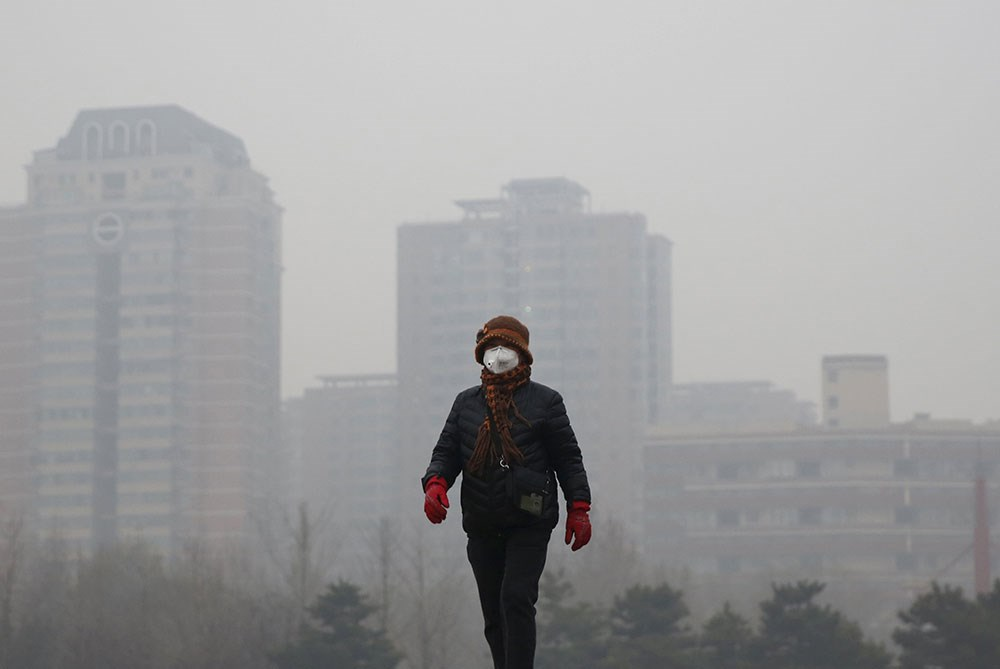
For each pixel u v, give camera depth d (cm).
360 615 7288
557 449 786
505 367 789
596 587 10206
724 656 7312
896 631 7012
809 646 7169
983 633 6669
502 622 793
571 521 780
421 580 8519
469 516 779
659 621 7531
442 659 8256
